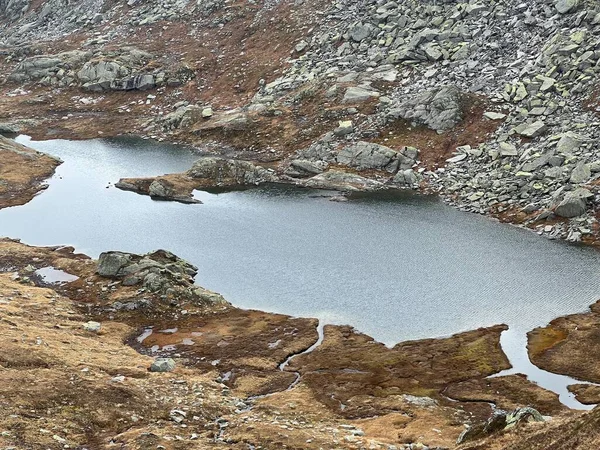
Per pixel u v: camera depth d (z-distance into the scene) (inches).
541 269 3149.6
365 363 2449.6
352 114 5241.1
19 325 2422.5
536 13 5408.5
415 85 5329.7
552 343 2544.3
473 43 5457.7
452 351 2517.2
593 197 3624.5
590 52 4707.2
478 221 3799.2
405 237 3604.8
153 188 4500.5
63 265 3348.9
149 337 2677.2
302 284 3102.9
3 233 3890.3
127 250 3580.2
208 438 1665.8
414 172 4503.0
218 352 2539.4
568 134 4163.4
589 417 1239.5
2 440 1469.0
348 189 4414.4
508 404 2150.6
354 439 1731.1
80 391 1825.8
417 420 2017.7
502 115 4724.4
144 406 1835.6
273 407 2036.2
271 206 4212.6
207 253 3494.1
